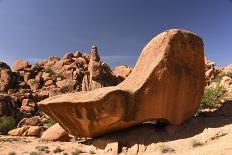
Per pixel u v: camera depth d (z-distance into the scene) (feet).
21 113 117.39
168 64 48.91
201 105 67.05
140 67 51.72
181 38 50.47
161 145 44.55
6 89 139.33
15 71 155.84
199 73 51.80
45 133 65.98
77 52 169.37
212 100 68.49
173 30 50.62
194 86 50.90
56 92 136.87
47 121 103.09
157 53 50.01
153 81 48.34
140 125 51.19
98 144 49.03
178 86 49.52
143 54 52.70
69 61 161.79
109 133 49.75
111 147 46.78
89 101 45.75
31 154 48.11
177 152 42.50
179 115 49.39
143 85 48.08
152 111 48.21
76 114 47.42
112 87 50.80
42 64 169.68
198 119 50.11
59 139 63.16
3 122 95.30
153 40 52.06
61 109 48.24
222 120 48.37
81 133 50.29
